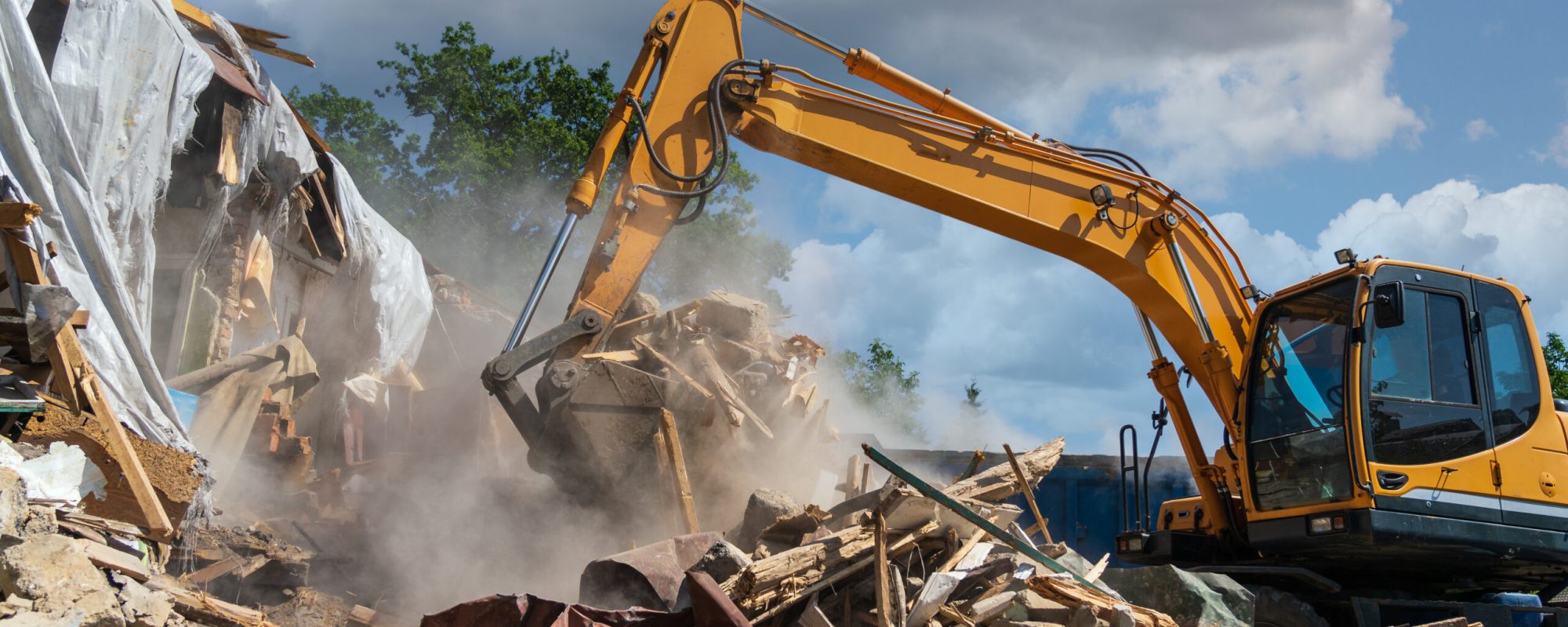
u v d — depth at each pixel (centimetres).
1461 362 674
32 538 415
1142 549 786
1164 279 782
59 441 518
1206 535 774
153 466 593
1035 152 782
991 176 772
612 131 746
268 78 930
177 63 736
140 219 707
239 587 629
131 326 652
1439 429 652
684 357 783
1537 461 667
